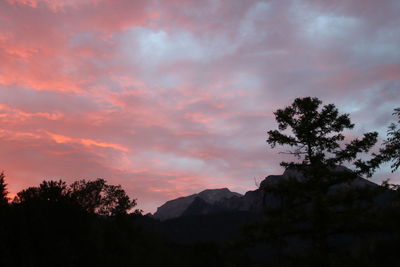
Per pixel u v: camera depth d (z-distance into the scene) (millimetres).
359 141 25047
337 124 25750
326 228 20781
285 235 22297
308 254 20766
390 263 18781
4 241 23984
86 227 31219
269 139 26500
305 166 25188
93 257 28625
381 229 19625
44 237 25906
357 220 20297
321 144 25609
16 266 23219
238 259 49125
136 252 36406
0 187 31281
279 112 26656
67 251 26094
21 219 26031
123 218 52062
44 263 24312
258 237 22438
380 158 22484
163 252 44188
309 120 26016
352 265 19719
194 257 49344
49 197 31734
